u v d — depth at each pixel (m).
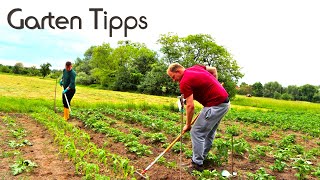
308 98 97.00
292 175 7.46
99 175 6.19
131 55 73.81
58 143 9.23
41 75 79.38
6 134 10.36
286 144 11.09
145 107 22.48
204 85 6.91
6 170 6.78
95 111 17.11
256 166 8.04
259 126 17.08
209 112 6.96
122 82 67.25
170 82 58.31
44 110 15.95
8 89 34.09
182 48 61.62
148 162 7.88
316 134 14.84
